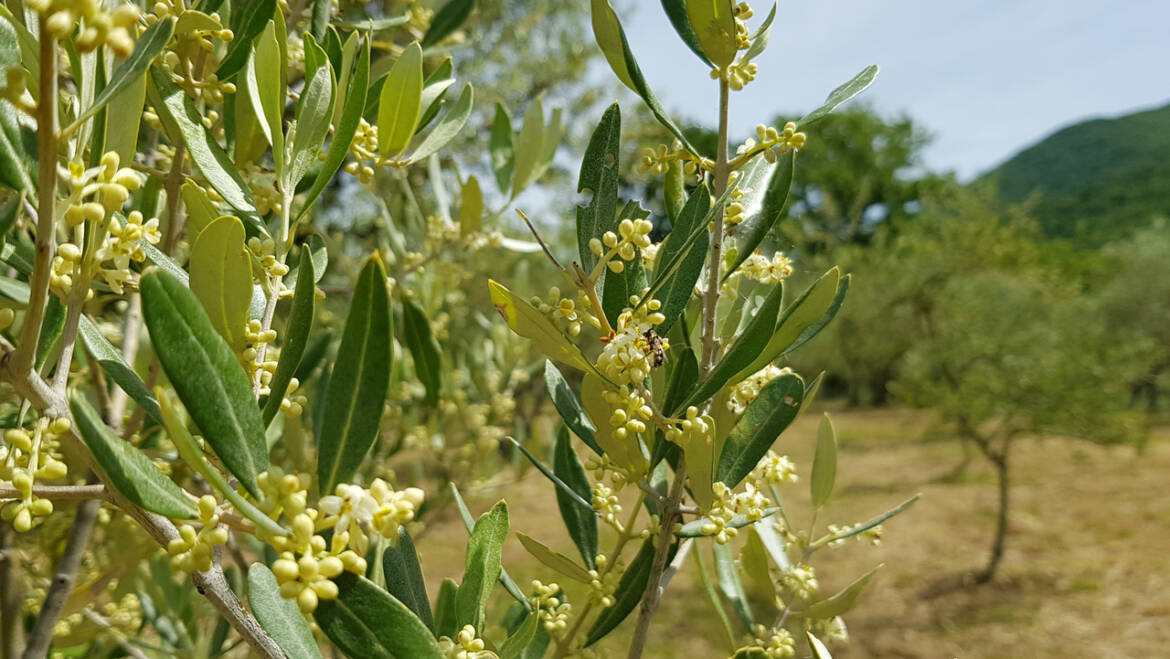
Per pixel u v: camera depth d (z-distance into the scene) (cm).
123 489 17
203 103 33
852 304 491
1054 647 206
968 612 229
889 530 310
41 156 16
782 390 31
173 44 29
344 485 18
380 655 18
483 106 229
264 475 18
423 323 60
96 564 61
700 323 33
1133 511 324
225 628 61
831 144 1062
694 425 26
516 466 119
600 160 28
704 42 28
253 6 30
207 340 17
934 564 270
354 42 31
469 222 72
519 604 39
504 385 130
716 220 29
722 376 26
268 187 35
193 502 18
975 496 358
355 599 19
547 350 25
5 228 19
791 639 40
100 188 18
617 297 28
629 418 28
